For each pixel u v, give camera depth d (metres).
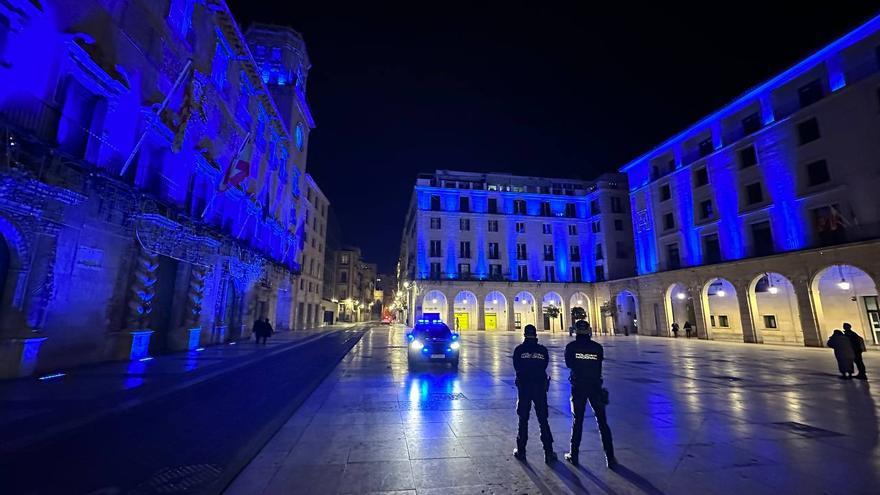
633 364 15.06
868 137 22.00
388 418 6.66
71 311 11.23
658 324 36.78
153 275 14.41
